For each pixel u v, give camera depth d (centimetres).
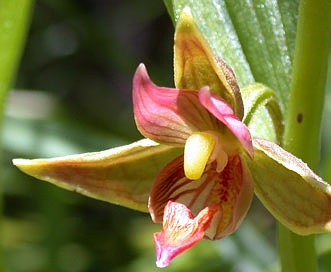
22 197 25
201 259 20
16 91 25
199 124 12
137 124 12
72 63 32
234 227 12
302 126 13
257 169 12
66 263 22
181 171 13
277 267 19
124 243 24
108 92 32
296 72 13
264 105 13
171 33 34
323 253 18
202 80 12
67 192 22
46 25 29
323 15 13
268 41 14
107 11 34
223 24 14
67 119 22
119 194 13
